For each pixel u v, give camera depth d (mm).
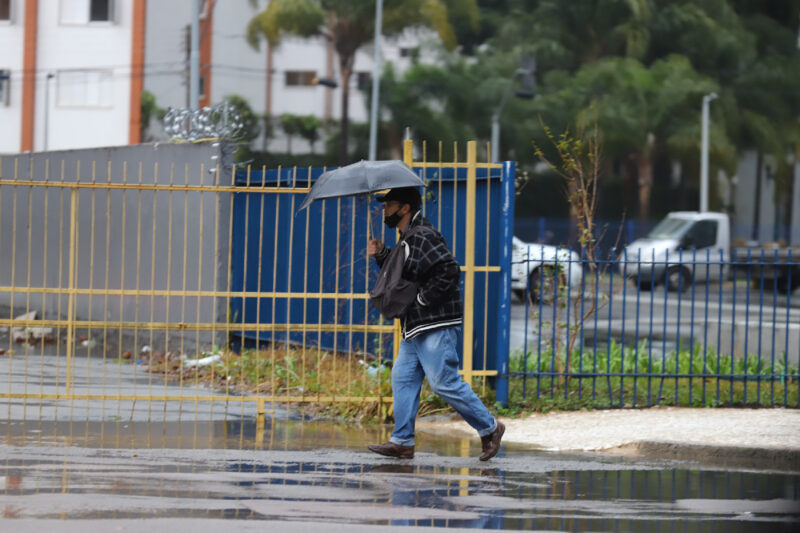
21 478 21047
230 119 40375
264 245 39844
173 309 41469
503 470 23594
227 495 20141
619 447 26469
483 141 182125
